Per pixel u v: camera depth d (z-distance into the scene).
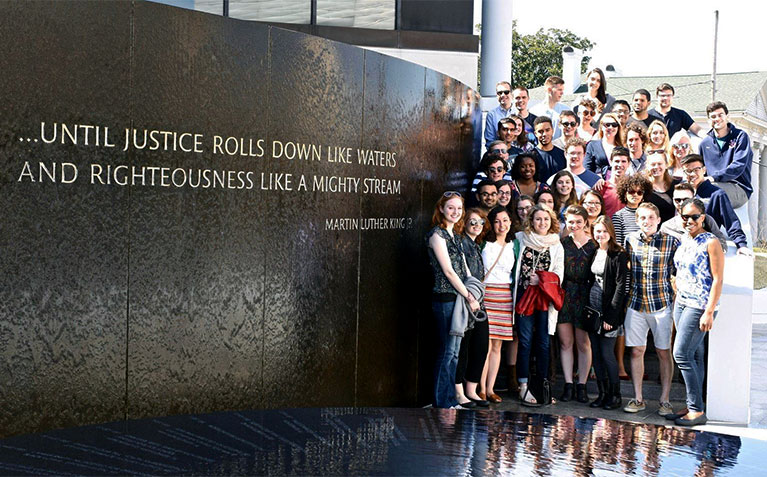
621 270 7.75
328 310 6.41
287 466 2.52
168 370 5.24
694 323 7.35
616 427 2.96
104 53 4.83
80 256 4.78
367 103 6.73
